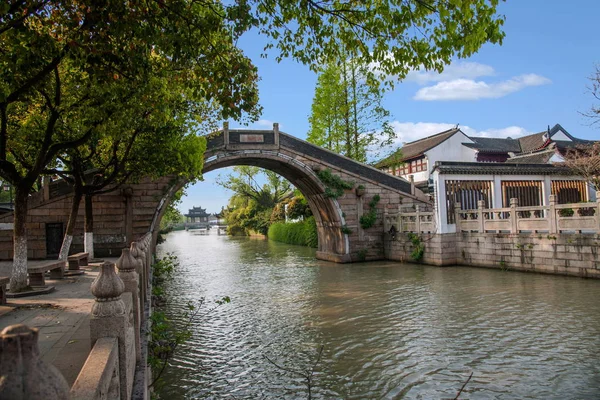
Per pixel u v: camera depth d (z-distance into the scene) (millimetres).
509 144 44969
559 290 15664
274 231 54531
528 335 10844
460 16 7098
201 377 8914
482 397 7695
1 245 21656
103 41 8250
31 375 1788
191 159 17484
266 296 17484
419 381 8445
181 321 13469
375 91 30156
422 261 24984
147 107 11414
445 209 23406
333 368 9273
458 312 13414
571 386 7961
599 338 10391
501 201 23766
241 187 60281
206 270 26750
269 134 26922
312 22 8242
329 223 30031
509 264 20609
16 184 10484
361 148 31719
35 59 8211
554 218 18562
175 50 8242
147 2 8008
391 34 7891
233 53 9281
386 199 29141
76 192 15320
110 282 4102
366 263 27391
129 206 23641
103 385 2873
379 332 11703
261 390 8266
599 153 24922
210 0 8789
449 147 40938
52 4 8188
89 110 10875
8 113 12562
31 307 8695
